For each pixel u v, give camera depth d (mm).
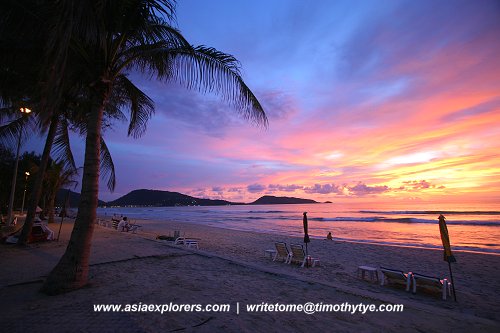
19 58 6125
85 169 5246
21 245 9969
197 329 3605
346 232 31016
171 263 7715
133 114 7305
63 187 26406
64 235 13977
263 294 5191
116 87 7215
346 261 12477
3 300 4461
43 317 3803
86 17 3438
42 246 10086
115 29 5008
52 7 3646
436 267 11508
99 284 5461
